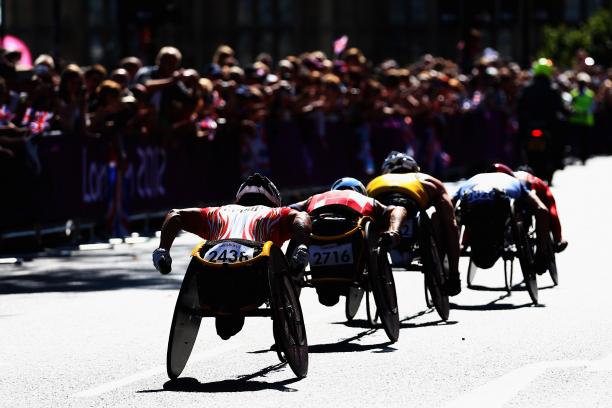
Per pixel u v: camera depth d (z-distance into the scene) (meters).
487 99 89.62
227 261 23.41
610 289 35.56
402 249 30.22
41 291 36.66
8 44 89.75
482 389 22.64
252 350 27.06
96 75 52.03
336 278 27.55
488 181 33.66
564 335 28.14
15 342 28.42
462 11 93.56
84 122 48.72
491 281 37.66
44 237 50.72
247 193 25.36
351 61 70.44
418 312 31.98
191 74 54.09
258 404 21.70
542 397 21.97
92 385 23.64
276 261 23.55
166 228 24.39
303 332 24.20
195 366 25.38
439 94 78.88
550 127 72.00
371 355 26.16
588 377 23.61
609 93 118.25
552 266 36.22
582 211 60.09
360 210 27.73
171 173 54.59
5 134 44.91
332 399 22.03
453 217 30.41
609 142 118.44
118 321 31.23
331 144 67.62
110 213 50.53
